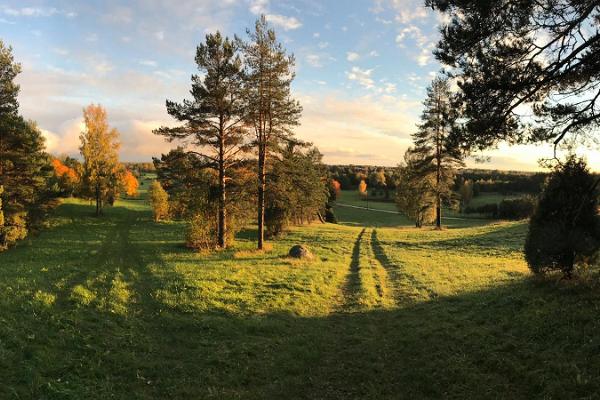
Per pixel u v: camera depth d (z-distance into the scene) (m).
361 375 8.43
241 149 27.72
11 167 32.62
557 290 11.55
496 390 7.07
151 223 52.19
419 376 8.06
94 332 9.97
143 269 20.16
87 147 54.28
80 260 23.78
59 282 15.52
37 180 34.88
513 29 9.09
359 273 20.58
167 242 33.66
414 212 54.75
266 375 8.51
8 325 9.41
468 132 9.69
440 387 7.52
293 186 29.53
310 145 29.02
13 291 13.16
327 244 33.53
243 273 18.81
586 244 11.95
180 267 20.45
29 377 7.27
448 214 86.50
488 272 18.44
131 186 77.19
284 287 16.31
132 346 9.53
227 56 27.03
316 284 17.16
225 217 29.36
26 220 35.41
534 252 13.01
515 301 11.73
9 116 31.28
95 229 45.03
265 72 27.17
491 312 11.45
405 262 23.41
